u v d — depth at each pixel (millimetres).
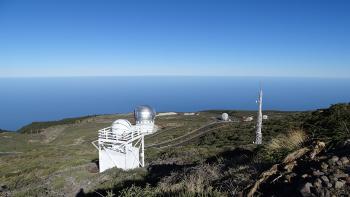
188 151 25109
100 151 24828
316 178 4688
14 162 37969
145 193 7055
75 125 104688
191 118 98812
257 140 29047
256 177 6102
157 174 15969
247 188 5641
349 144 5922
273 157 7461
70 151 46531
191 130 68500
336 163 5066
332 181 4504
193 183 6703
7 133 90688
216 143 39188
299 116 45656
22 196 19109
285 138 8344
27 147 70938
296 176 5246
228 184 6496
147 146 54531
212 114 112625
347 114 17438
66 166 27547
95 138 77250
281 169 5789
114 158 24344
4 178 26922
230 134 46094
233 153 15812
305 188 4520
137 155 24875
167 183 8992
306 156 6004
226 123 76312
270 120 51750
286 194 4852
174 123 87750
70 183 20516
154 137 65375
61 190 19531
